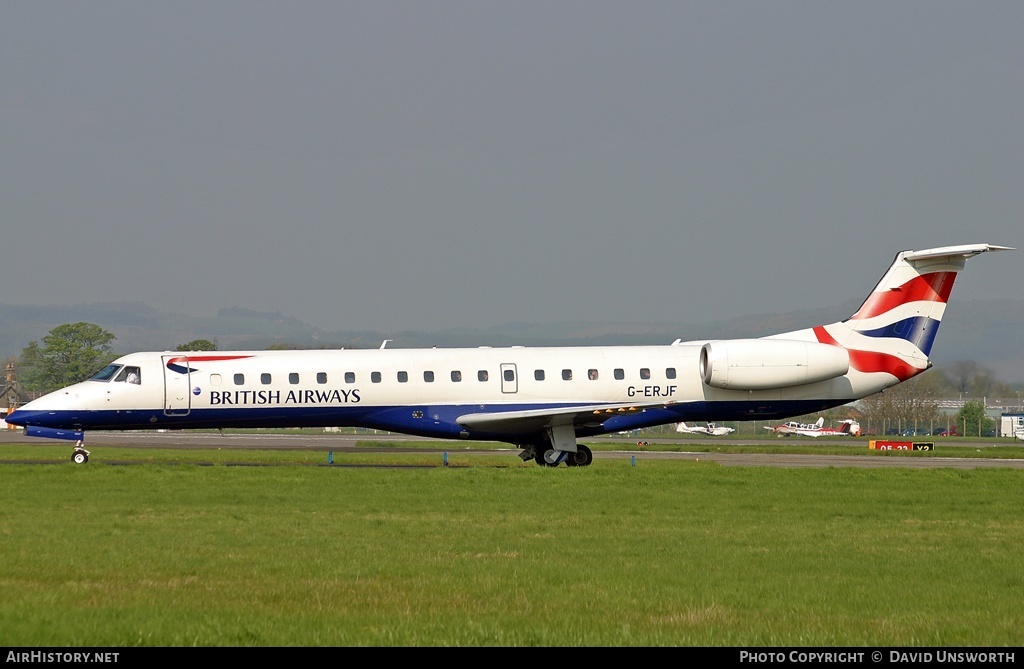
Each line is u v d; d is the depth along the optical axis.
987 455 190.25
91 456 159.75
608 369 140.38
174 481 106.56
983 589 53.09
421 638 41.50
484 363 138.62
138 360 133.50
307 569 56.28
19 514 79.56
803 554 63.53
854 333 144.12
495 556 61.34
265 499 90.94
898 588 53.12
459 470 120.31
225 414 133.88
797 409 143.88
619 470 122.19
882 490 104.62
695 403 141.75
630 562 59.78
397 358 137.50
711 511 85.38
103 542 65.19
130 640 40.75
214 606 47.16
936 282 145.12
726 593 51.28
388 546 64.75
